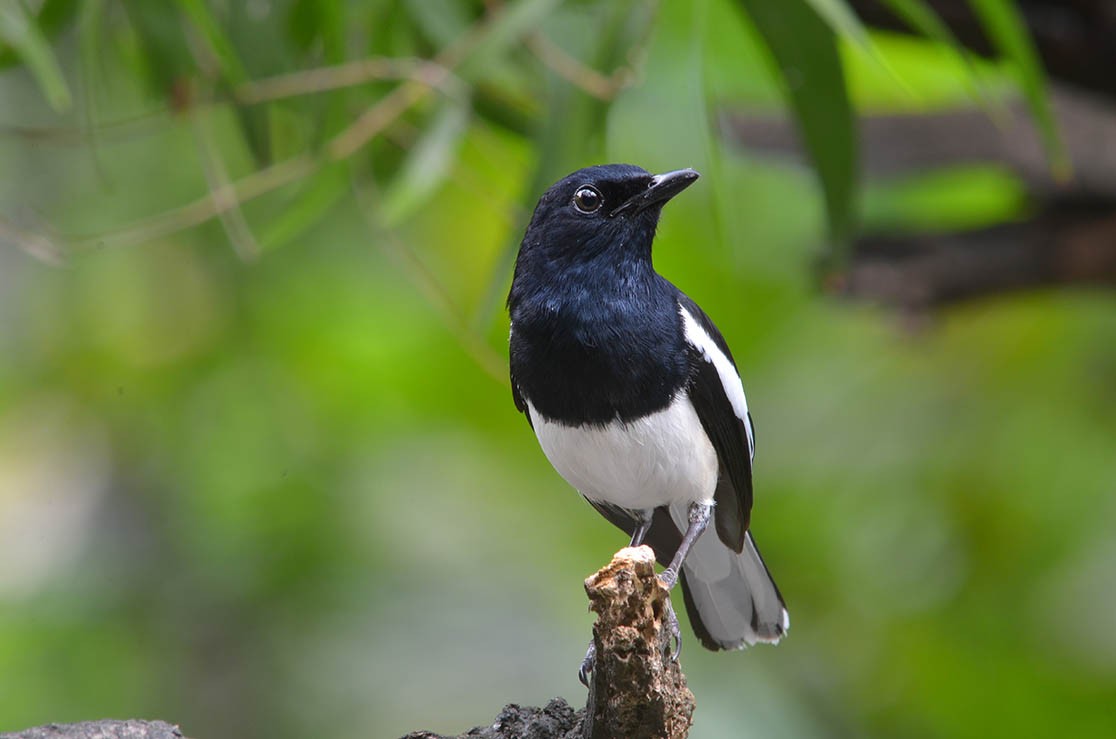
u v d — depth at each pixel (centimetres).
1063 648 1238
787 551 1291
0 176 1158
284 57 841
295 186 928
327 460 1271
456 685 1121
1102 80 892
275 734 1115
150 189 1201
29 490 1286
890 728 1208
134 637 1147
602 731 510
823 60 768
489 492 1312
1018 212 1100
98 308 1312
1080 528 1294
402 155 952
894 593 1272
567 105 770
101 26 864
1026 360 1409
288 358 1332
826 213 825
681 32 954
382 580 1184
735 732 1121
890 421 1395
